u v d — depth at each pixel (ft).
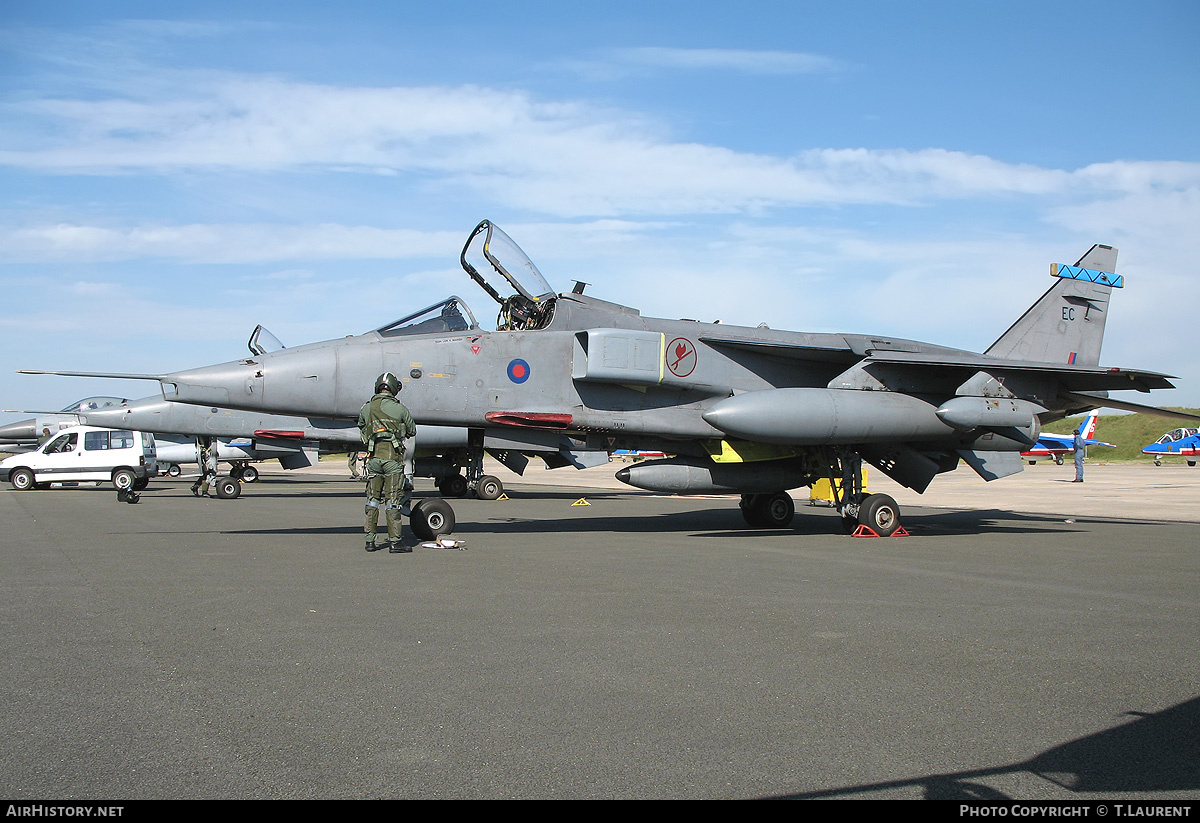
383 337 35.96
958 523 45.83
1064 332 47.96
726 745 11.23
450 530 33.63
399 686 13.65
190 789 9.78
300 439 72.59
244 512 51.70
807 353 39.86
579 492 79.82
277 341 73.46
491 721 12.07
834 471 39.17
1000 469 43.88
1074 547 33.73
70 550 30.86
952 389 40.65
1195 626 18.52
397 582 23.52
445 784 9.95
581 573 25.40
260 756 10.77
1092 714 12.60
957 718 12.38
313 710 12.50
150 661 15.10
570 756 10.82
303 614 19.08
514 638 16.92
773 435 35.65
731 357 39.63
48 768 10.37
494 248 39.73
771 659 15.48
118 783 9.94
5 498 69.62
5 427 122.11
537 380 36.91
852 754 10.98
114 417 69.82
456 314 38.40
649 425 37.55
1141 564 28.58
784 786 9.96
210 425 71.41
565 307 38.47
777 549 32.40
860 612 19.76
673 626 18.10
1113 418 232.32
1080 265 48.42
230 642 16.48
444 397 35.37
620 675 14.37
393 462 30.04
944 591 22.77
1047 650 16.31
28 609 19.58
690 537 37.01
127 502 61.52
